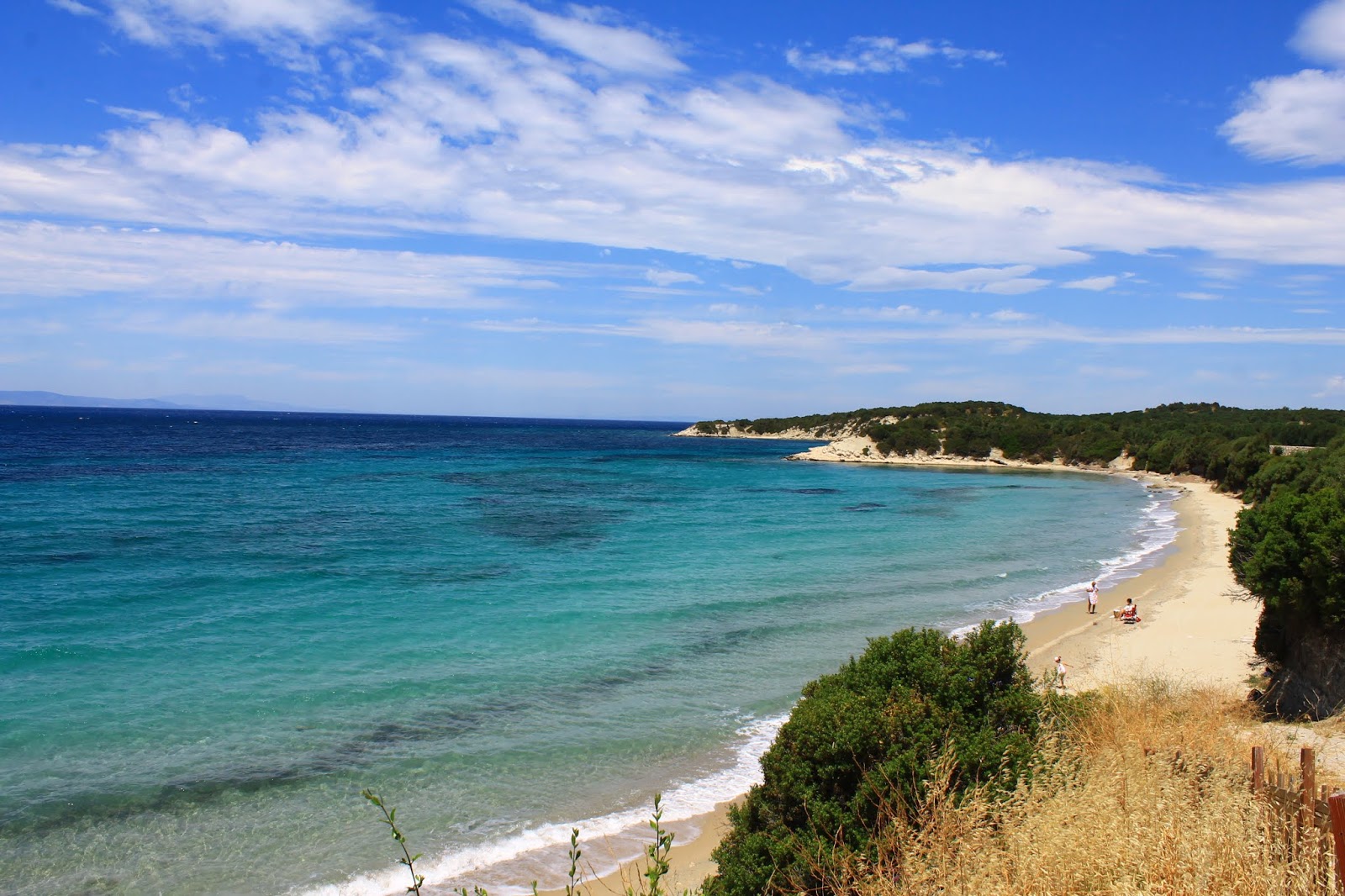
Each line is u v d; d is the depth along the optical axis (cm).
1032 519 5559
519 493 6112
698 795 1349
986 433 12975
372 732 1563
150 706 1636
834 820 805
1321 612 1495
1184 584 3253
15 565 2850
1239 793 632
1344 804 449
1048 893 522
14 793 1273
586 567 3272
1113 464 11294
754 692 1858
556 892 1057
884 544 4209
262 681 1808
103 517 4012
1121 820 564
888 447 13300
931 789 723
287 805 1272
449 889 1066
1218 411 14388
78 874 1075
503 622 2375
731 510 5562
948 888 558
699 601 2744
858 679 1009
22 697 1650
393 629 2259
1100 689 1525
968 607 2814
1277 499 1952
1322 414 12562
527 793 1345
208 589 2617
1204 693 1567
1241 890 491
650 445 16025
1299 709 1491
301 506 4778
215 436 13200
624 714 1705
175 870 1091
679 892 1007
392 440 14062
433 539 3781
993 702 959
